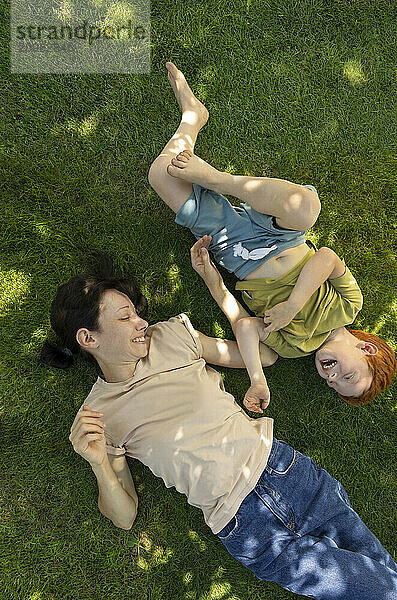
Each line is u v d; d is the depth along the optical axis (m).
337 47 2.66
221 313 2.55
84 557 2.42
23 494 2.40
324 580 2.11
